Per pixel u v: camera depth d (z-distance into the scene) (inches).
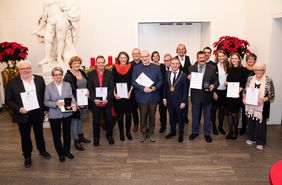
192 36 284.5
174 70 156.4
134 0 253.3
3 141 173.2
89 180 120.8
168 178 120.7
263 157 140.6
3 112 249.4
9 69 225.5
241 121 181.0
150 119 163.0
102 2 253.6
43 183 119.0
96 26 257.4
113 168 131.6
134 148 156.1
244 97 154.4
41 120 136.3
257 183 115.2
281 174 63.3
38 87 127.7
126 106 160.9
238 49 197.8
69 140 140.9
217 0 251.8
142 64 156.0
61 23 192.1
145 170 128.9
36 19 257.4
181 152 148.9
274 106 197.0
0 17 257.9
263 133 150.2
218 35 257.0
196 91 158.9
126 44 261.0
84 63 263.9
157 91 158.4
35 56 264.5
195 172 125.7
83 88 150.8
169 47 286.0
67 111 130.2
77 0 252.4
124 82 157.6
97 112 155.3
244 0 249.3
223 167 130.1
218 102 172.9
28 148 134.3
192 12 254.7
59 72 129.7
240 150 150.1
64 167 134.0
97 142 160.4
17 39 261.9
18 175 126.9
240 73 157.1
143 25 280.7
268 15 192.2
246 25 244.8
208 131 164.4
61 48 196.4
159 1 253.4
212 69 155.0
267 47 193.2
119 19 256.5
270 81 146.4
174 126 170.7
